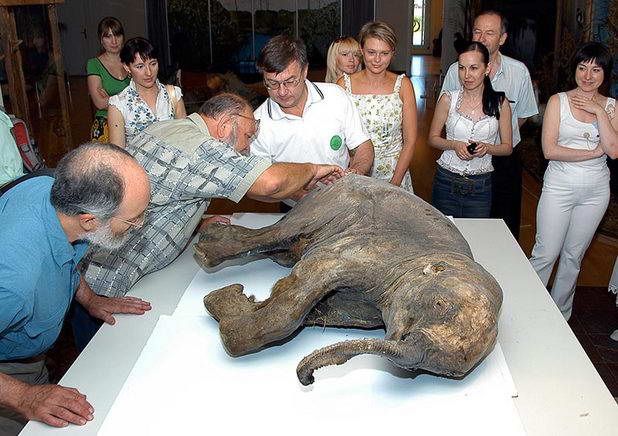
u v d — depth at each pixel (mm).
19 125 2846
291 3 7945
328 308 1954
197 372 1791
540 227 3393
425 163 6582
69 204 1658
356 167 2785
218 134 2275
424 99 9984
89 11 8016
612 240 4668
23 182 1818
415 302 1676
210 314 1996
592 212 3303
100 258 2221
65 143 4746
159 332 1962
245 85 7668
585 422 1609
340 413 1630
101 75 4363
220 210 5309
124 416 1624
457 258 1816
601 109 3139
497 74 3578
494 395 1670
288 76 2512
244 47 7918
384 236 1936
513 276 2320
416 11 15727
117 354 1908
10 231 1674
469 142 3328
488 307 1646
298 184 2186
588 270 4332
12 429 2057
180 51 7930
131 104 3527
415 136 3254
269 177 2084
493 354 1826
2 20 3766
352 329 1995
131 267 2254
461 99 3420
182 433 1571
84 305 2096
